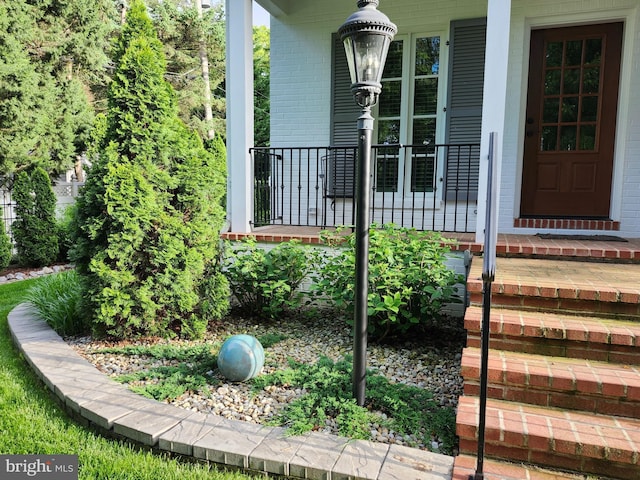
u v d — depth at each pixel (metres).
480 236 4.00
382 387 2.64
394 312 3.42
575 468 1.98
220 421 2.28
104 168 3.32
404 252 3.65
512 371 2.30
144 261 3.51
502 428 2.03
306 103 5.91
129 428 2.22
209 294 3.80
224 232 4.79
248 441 2.09
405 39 5.54
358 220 2.39
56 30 13.40
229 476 1.97
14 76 11.02
